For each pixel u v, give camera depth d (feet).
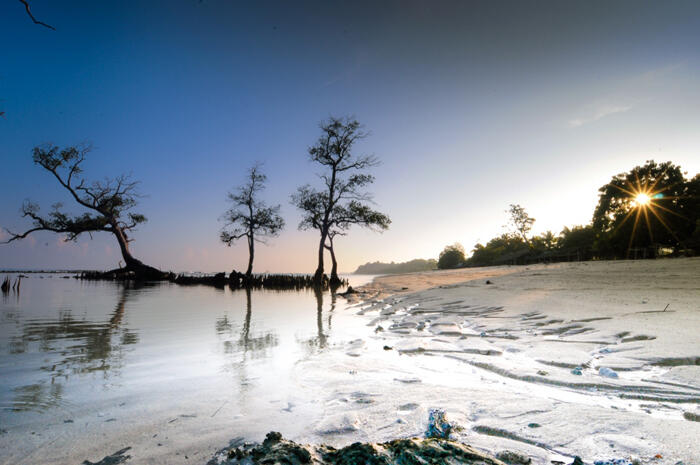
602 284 41.73
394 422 9.35
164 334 26.00
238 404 11.56
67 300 59.52
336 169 122.11
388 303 48.06
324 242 118.83
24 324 31.42
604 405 10.16
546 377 12.72
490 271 138.31
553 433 7.96
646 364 13.35
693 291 30.91
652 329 18.44
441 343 20.35
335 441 8.43
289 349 20.53
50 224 136.05
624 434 7.68
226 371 15.83
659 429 7.84
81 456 8.07
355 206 119.03
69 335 25.63
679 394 10.42
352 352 19.36
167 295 74.95
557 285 45.14
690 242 130.52
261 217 130.31
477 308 33.37
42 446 8.61
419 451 6.57
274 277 125.18
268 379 14.51
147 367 16.58
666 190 150.61
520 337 20.40
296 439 8.66
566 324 22.44
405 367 15.78
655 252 135.85
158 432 9.37
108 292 83.10
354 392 12.35
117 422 10.13
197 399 12.11
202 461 7.65
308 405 11.32
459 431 8.48
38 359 18.25
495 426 8.55
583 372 13.25
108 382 14.23
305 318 35.55
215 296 73.26
